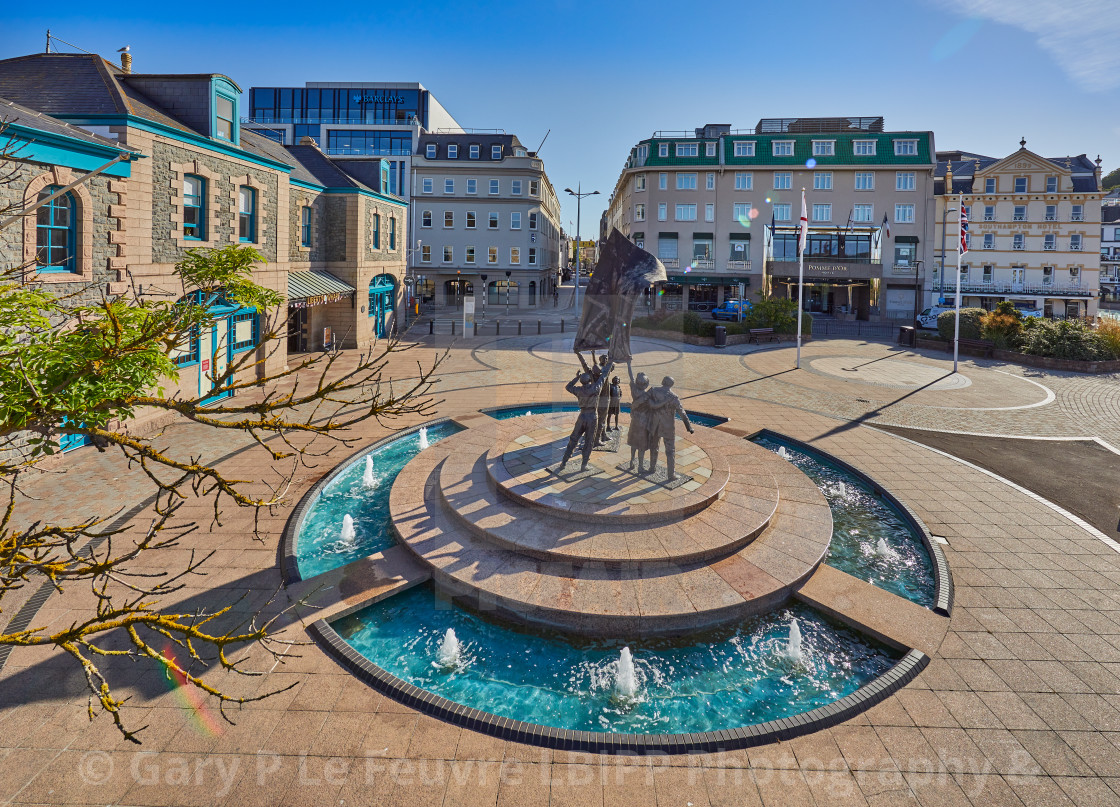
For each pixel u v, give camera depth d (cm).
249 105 7344
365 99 7275
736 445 1356
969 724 605
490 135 5744
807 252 5288
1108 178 12250
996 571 904
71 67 1576
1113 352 2675
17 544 332
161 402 383
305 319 2842
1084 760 561
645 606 758
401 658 717
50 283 1236
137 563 866
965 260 5147
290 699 625
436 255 5644
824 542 933
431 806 505
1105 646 726
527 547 855
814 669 709
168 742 566
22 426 359
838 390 2145
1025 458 1436
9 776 525
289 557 876
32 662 663
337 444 1409
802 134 5219
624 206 6094
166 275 1599
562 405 1708
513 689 672
